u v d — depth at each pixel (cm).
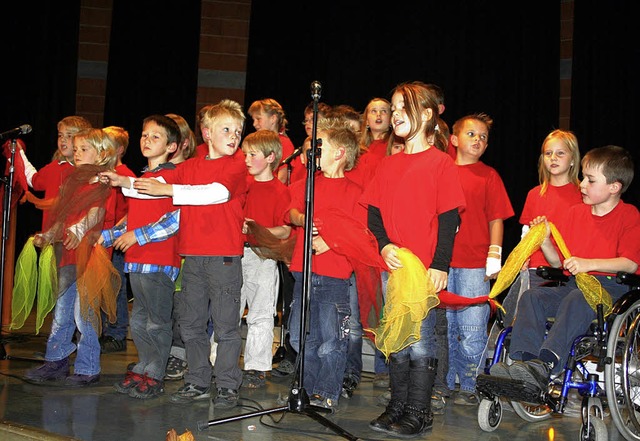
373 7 654
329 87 662
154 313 345
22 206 671
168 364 393
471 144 380
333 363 328
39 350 441
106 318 452
